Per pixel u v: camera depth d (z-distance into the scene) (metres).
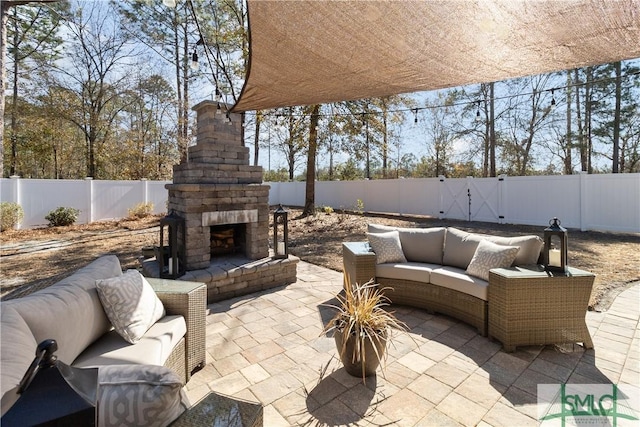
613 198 7.73
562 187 8.45
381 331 2.45
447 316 3.70
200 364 2.65
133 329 2.12
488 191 9.83
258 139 13.79
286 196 16.83
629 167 13.45
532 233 7.88
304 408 2.16
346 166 20.48
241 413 1.21
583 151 14.03
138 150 15.45
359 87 3.33
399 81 3.24
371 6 1.95
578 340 2.91
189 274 4.05
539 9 2.02
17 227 8.84
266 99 3.43
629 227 7.54
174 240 3.86
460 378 2.50
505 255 3.28
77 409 0.93
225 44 10.55
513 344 2.89
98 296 2.15
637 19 2.14
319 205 15.04
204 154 4.45
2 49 4.68
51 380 0.97
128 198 11.16
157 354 1.99
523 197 9.14
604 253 6.01
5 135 13.59
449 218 10.78
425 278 3.81
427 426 1.99
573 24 2.19
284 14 1.99
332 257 6.67
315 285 4.88
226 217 4.52
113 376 1.09
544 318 2.91
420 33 2.29
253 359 2.79
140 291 2.30
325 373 2.58
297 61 2.61
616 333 3.18
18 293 1.97
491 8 2.00
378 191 12.79
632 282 4.56
